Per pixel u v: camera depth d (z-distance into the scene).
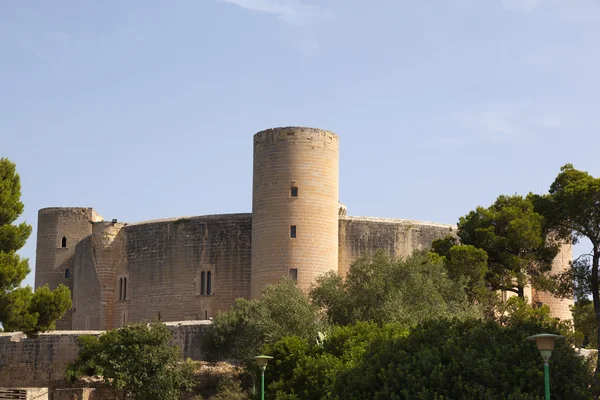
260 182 80.44
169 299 88.38
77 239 104.06
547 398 36.06
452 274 72.00
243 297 85.69
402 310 62.88
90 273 94.19
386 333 54.53
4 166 66.62
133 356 63.97
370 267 70.94
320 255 78.75
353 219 85.50
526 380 42.94
